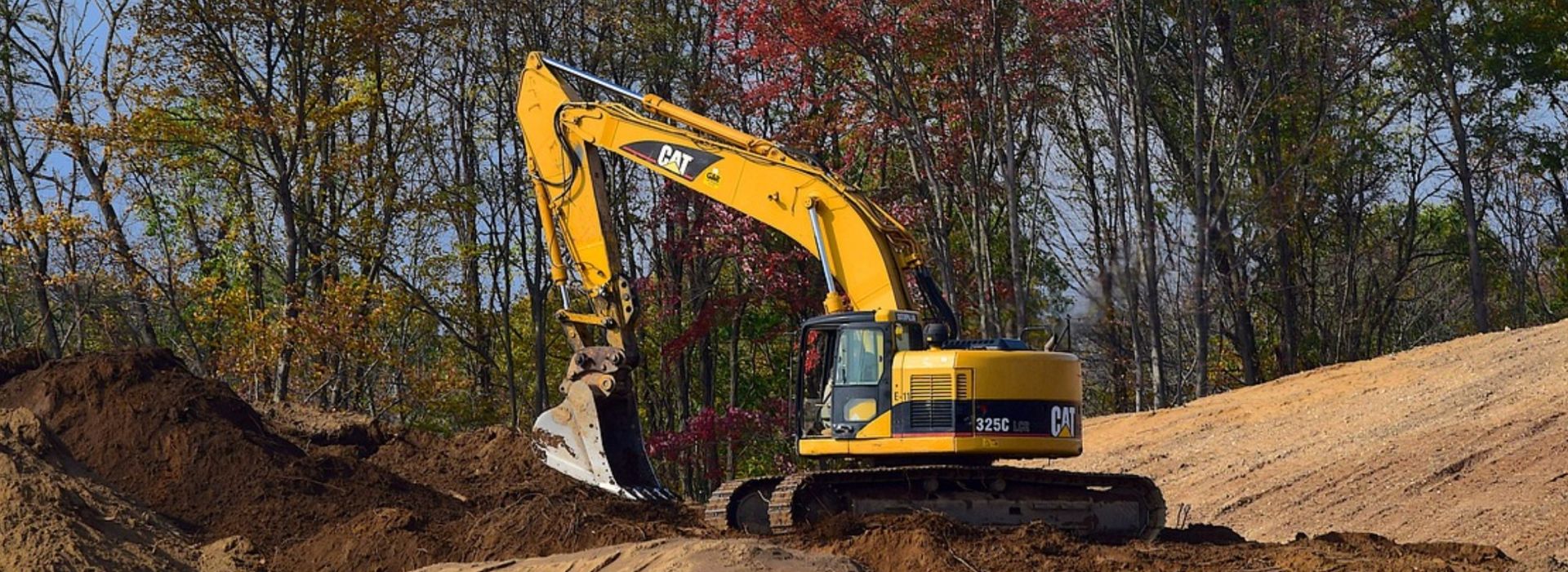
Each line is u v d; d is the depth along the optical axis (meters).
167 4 30.36
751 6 32.03
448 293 35.81
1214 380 47.28
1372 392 26.48
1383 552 13.48
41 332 34.06
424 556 14.23
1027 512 14.97
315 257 32.50
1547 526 17.25
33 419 15.89
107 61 32.78
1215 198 38.31
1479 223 46.19
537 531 14.30
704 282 37.66
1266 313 47.97
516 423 37.47
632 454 16.62
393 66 34.56
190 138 31.30
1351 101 40.50
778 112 36.59
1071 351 17.42
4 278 35.59
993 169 36.59
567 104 16.91
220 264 35.03
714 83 34.34
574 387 16.44
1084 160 43.47
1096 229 42.94
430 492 16.66
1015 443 14.52
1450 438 21.78
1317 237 45.81
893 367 14.77
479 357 40.97
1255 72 38.91
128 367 17.30
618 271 16.73
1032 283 41.72
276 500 15.68
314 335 30.06
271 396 31.94
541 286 38.62
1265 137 40.00
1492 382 24.55
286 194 32.12
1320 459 22.69
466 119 37.59
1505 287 47.50
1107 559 12.79
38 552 13.37
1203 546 13.80
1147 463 25.48
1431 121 42.59
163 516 15.48
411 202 33.53
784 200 15.66
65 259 33.47
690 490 36.97
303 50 32.03
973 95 32.47
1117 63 37.31
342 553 14.49
